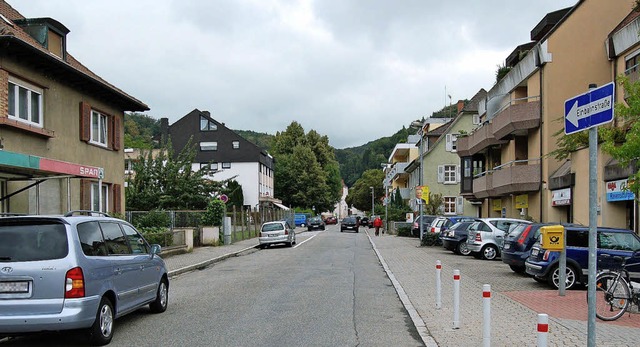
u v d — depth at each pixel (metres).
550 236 11.97
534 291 12.81
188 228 26.05
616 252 12.92
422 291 13.05
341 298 12.17
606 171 18.64
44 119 17.20
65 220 7.70
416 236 39.47
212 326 9.06
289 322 9.39
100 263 7.92
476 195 36.88
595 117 4.98
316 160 87.62
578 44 26.02
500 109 32.56
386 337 8.24
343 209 179.25
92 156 20.39
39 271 7.30
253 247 30.59
